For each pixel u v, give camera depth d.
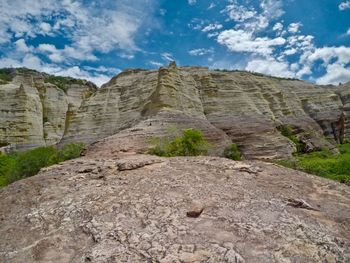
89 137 42.12
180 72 50.25
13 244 6.71
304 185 10.32
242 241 6.01
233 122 42.47
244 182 10.11
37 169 25.02
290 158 35.16
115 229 6.64
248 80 54.94
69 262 5.73
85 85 85.12
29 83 69.75
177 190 8.96
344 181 20.77
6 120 56.03
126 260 5.42
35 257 6.05
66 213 7.88
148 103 42.00
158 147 23.42
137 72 54.88
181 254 5.52
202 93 48.81
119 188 9.38
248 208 7.71
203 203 7.94
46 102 69.00
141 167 12.16
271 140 39.00
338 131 53.50
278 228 6.55
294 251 5.68
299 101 57.47
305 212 7.73
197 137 24.89
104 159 15.71
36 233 7.09
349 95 60.72
